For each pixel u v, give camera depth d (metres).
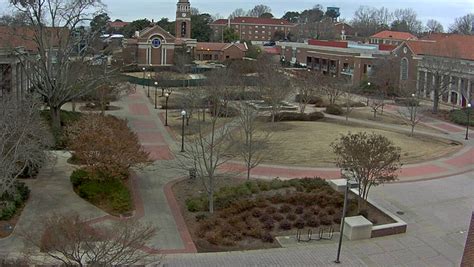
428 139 51.53
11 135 26.14
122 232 21.02
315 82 71.12
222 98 55.69
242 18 187.50
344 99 75.75
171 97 69.31
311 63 114.06
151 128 50.91
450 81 70.00
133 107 63.78
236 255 23.30
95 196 28.25
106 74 49.34
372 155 27.61
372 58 92.88
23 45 51.06
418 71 79.12
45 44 46.25
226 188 30.56
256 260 22.86
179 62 96.38
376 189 33.78
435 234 26.89
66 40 44.28
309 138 47.50
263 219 26.98
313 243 25.17
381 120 61.41
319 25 180.38
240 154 39.03
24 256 20.12
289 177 35.59
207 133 46.72
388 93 80.69
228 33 140.75
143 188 31.77
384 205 30.86
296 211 28.16
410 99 67.56
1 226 24.38
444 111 68.81
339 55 101.88
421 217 29.20
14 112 28.27
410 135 52.78
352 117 62.56
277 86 57.09
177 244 24.03
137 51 108.31
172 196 30.48
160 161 38.16
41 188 30.14
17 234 23.55
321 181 32.47
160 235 24.83
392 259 23.77
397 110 67.31
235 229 25.55
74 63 45.44
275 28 187.00
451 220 28.88
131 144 31.25
